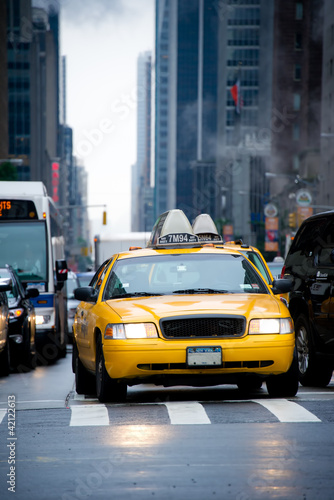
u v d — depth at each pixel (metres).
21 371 25.41
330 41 143.50
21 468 8.76
